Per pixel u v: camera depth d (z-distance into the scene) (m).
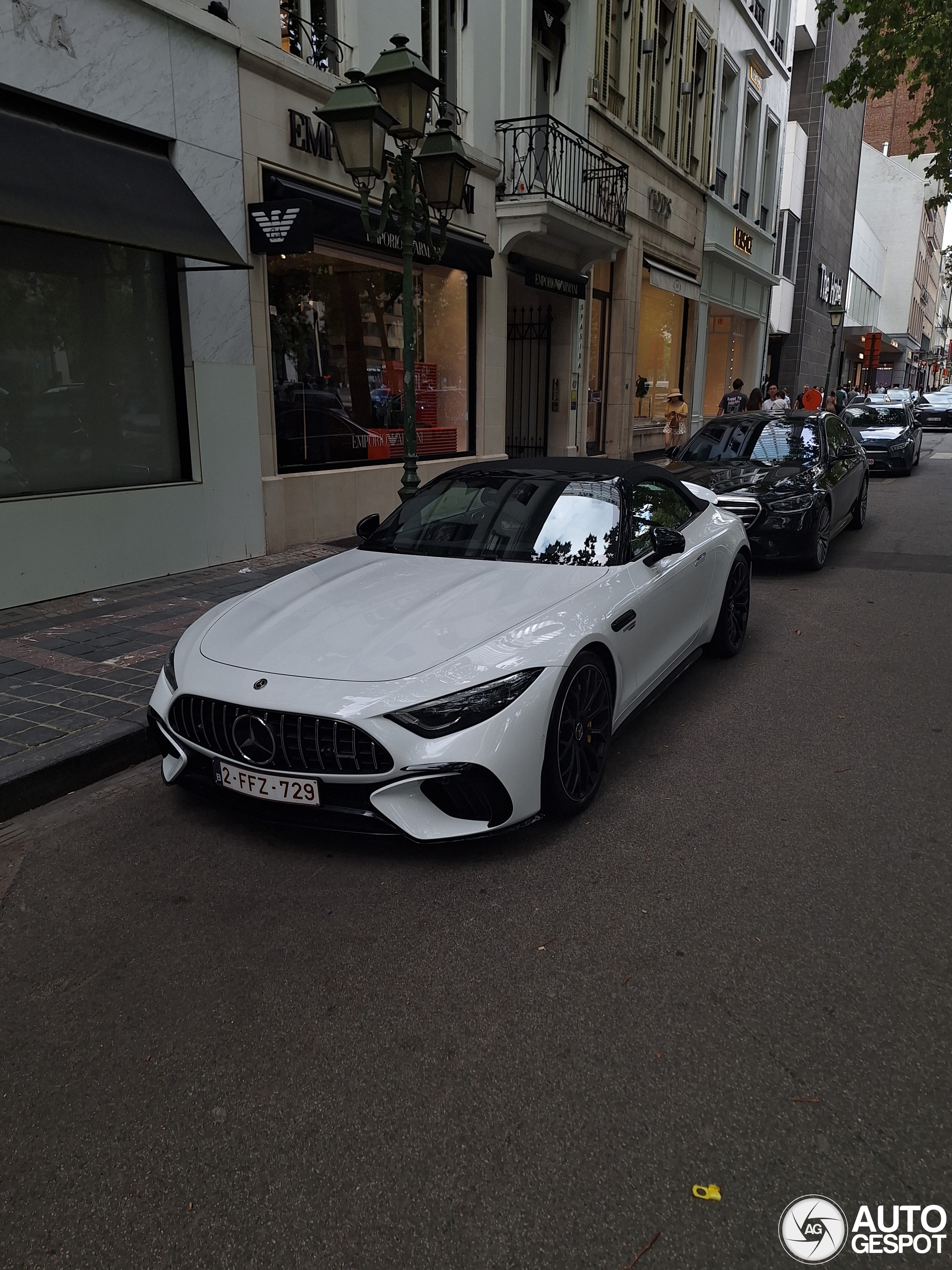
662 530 4.32
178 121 7.33
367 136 6.07
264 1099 2.19
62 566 6.80
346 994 2.57
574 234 13.42
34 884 3.21
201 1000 2.56
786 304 33.47
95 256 7.05
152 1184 1.95
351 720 3.02
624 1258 1.75
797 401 27.45
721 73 21.27
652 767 4.16
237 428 8.26
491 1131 2.07
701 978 2.62
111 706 4.58
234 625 3.75
